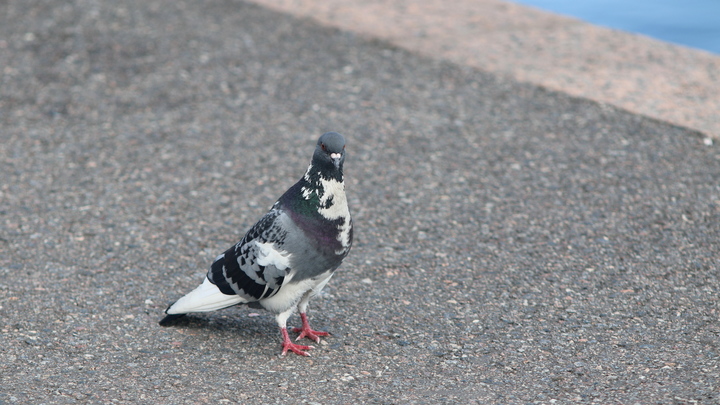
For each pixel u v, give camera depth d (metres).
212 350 8.56
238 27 17.69
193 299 8.54
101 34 17.09
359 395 7.75
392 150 13.21
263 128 13.89
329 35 17.41
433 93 15.05
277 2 19.23
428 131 13.78
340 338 8.85
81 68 15.70
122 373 8.06
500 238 10.85
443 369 8.22
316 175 8.05
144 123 13.99
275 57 16.38
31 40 16.70
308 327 8.87
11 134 13.53
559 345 8.59
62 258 10.27
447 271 10.14
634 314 9.12
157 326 8.97
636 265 10.13
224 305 8.49
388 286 9.84
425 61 16.27
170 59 16.12
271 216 8.29
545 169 12.54
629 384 7.82
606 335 8.75
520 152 13.07
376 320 9.18
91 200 11.71
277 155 13.07
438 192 12.03
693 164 12.48
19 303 9.27
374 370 8.22
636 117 13.97
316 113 14.36
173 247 10.62
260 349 8.64
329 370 8.23
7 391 7.65
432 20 18.39
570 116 14.12
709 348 8.41
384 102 14.74
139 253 10.45
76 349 8.47
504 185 12.16
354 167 12.73
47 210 11.41
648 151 12.91
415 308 9.40
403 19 18.41
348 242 8.37
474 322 9.09
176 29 17.44
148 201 11.73
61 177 12.31
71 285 9.70
